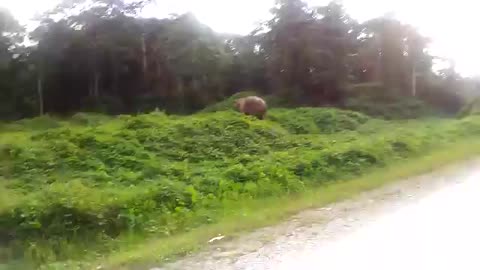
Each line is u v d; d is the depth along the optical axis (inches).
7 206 320.2
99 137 585.3
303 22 1418.6
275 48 1449.3
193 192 387.2
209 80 1363.2
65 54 1343.5
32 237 294.2
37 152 519.8
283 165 493.4
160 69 1371.8
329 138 716.7
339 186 430.9
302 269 211.9
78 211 310.8
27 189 423.8
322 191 415.5
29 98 1338.6
